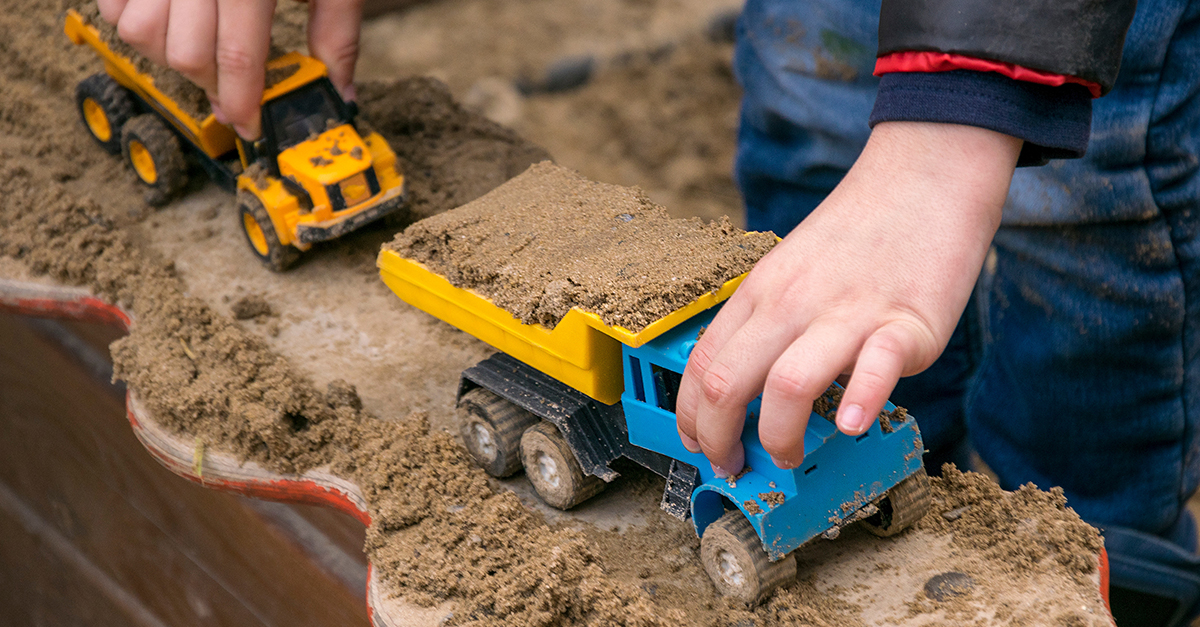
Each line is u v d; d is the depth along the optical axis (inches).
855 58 41.2
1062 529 34.4
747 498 33.0
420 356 38.8
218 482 37.2
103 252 41.1
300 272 41.0
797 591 33.8
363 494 35.8
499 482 36.2
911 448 34.1
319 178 39.4
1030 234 40.9
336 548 37.7
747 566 33.2
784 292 31.9
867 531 34.9
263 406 37.1
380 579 34.6
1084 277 40.7
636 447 34.9
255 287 40.6
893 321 31.4
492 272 34.8
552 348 34.3
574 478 34.9
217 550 40.8
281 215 39.8
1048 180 39.6
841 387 33.5
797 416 31.2
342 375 38.4
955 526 34.9
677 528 35.2
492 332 35.2
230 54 38.5
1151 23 37.3
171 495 41.2
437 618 33.9
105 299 40.3
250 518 38.9
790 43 42.0
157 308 39.5
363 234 41.9
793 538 33.1
